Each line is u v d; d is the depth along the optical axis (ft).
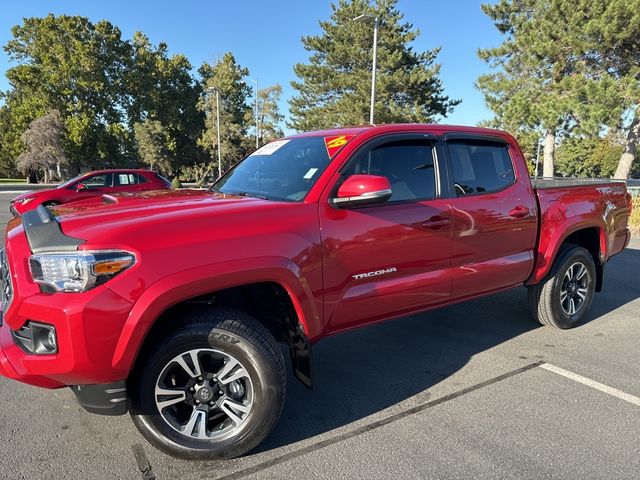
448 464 8.50
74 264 7.16
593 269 15.78
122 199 10.11
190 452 8.32
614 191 16.70
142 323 7.37
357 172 10.19
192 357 8.16
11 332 8.12
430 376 12.19
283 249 8.59
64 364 7.20
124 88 182.91
